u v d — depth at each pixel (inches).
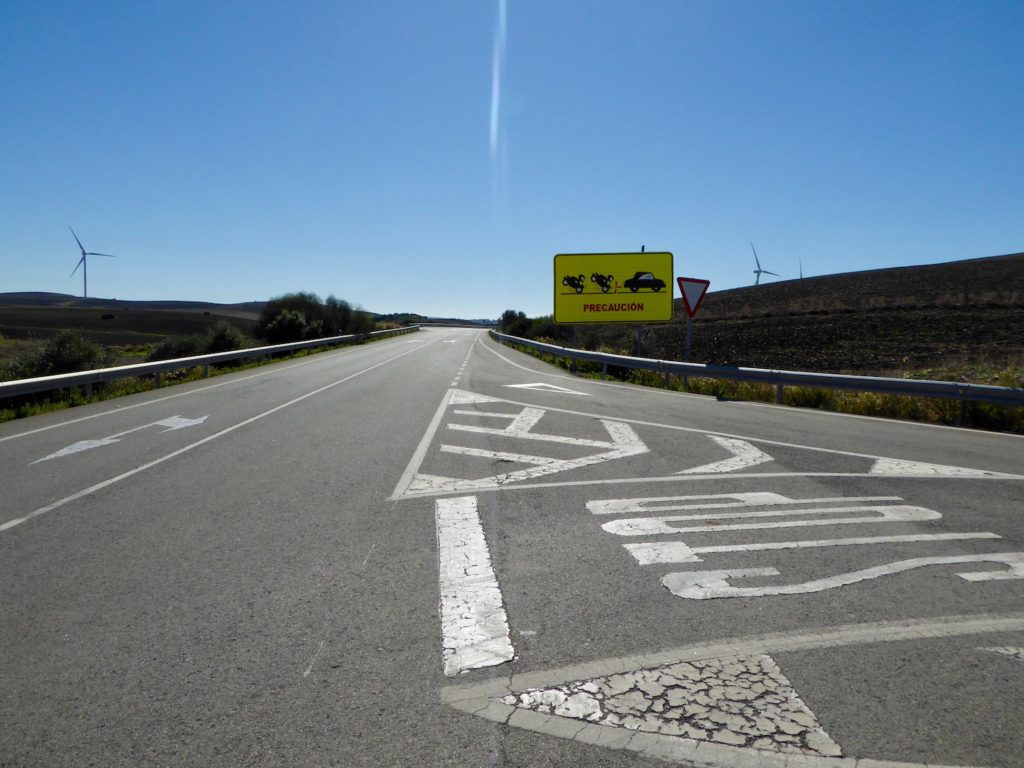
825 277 3243.1
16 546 220.8
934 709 125.3
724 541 218.4
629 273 1109.1
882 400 541.0
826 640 151.6
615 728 120.3
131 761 113.7
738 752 113.2
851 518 243.6
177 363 786.2
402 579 189.2
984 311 1644.9
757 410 546.0
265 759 113.6
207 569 198.4
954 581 185.0
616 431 436.5
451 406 566.9
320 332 1863.9
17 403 606.2
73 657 148.1
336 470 326.6
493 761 112.0
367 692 133.0
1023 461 345.1
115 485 302.4
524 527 234.7
